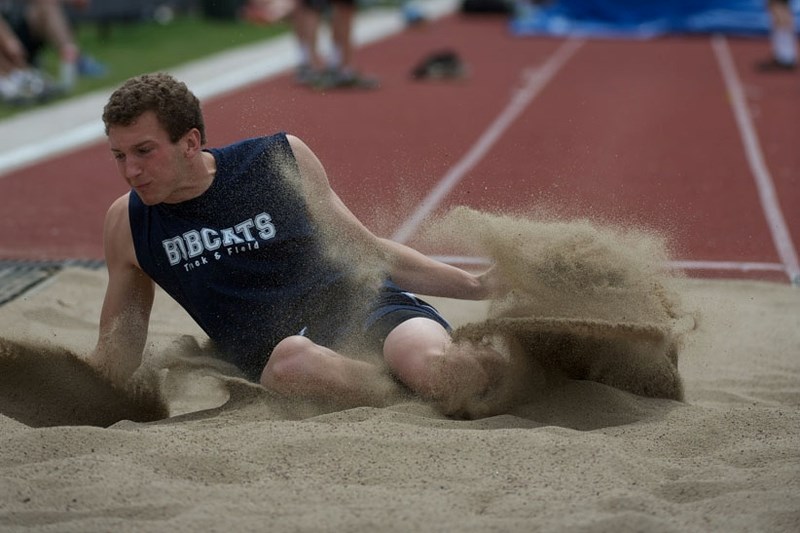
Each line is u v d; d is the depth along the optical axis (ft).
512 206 43.68
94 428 33.63
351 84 151.43
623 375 39.22
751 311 54.80
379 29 244.01
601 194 84.43
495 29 253.65
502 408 37.32
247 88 142.51
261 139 39.04
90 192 87.71
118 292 39.24
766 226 76.33
